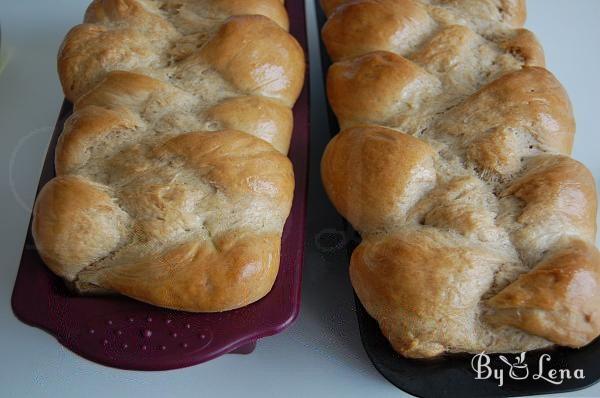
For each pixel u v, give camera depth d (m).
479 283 0.31
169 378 0.34
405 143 0.36
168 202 0.32
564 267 0.31
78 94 0.39
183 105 0.37
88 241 0.32
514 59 0.41
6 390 0.33
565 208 0.33
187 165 0.34
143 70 0.39
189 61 0.39
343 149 0.37
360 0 0.44
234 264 0.32
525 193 0.34
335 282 0.37
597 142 0.44
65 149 0.35
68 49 0.40
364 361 0.34
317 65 0.49
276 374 0.34
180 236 0.32
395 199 0.34
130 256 0.32
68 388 0.33
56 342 0.34
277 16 0.44
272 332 0.32
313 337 0.35
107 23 0.42
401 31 0.42
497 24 0.43
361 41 0.42
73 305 0.32
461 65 0.40
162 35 0.41
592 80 0.48
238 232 0.33
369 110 0.39
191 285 0.31
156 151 0.34
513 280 0.32
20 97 0.42
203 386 0.34
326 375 0.34
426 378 0.31
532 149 0.36
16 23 0.48
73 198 0.32
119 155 0.34
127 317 0.32
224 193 0.33
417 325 0.31
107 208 0.32
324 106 0.46
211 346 0.31
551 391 0.31
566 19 0.53
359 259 0.34
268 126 0.37
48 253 0.32
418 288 0.31
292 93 0.41
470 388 0.31
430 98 0.39
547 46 0.51
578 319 0.30
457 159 0.36
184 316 0.32
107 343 0.31
